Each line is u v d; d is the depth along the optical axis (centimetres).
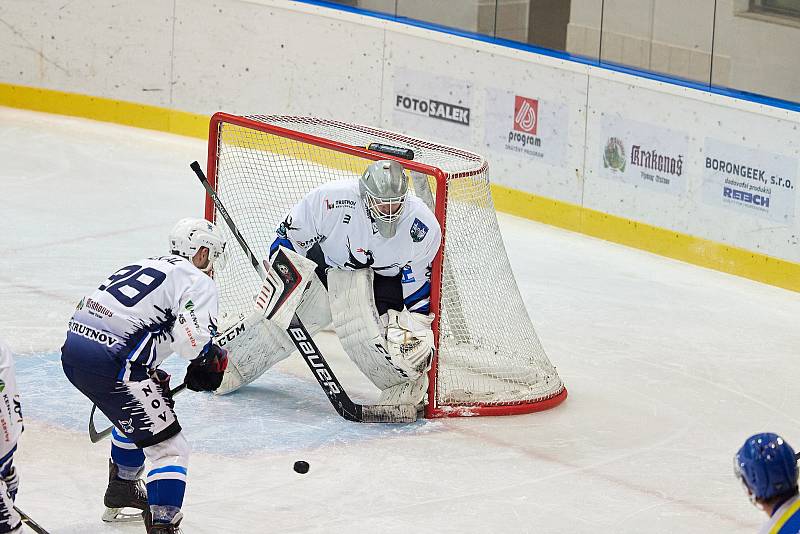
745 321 1527
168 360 1291
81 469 1027
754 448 619
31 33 2355
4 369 766
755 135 1655
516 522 973
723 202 1708
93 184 1964
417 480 1041
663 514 1002
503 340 1252
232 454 1075
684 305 1577
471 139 1992
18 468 1021
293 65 2177
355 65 2108
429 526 959
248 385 1241
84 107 2361
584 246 1819
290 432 1128
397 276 1171
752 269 1689
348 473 1048
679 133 1739
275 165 1388
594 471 1080
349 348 1165
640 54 1775
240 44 2219
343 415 1162
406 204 1123
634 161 1798
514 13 1905
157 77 2302
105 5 2303
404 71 2050
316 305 1186
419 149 1323
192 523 945
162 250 1659
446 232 1191
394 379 1169
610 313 1530
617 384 1298
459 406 1188
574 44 1845
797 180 1617
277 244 1148
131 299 871
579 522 980
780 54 1639
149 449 880
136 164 2100
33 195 1881
